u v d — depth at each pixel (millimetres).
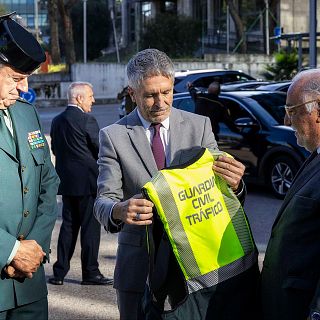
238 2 37000
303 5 35906
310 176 2912
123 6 47562
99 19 50469
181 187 3066
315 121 2965
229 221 3125
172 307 3121
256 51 35406
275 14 35750
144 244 3545
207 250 3062
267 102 11047
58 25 42531
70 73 36250
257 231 8273
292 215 2889
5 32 3148
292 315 2881
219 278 3068
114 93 35156
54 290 6219
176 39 35156
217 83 10680
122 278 3602
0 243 3170
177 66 30953
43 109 32469
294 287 2861
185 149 3488
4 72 3160
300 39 20109
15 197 3328
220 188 3156
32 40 3209
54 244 7902
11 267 3227
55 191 3605
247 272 3133
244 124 10625
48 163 3604
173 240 3035
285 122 3125
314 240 2838
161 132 3514
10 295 3326
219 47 36688
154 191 3029
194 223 3059
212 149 3426
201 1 39844
